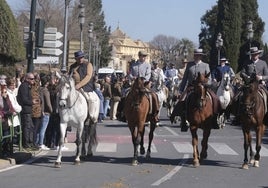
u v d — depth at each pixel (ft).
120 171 44.32
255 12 290.35
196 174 43.19
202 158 49.42
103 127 86.74
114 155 54.24
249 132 47.06
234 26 260.01
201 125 47.16
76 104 46.98
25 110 55.01
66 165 47.39
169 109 96.89
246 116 45.70
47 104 57.31
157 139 69.21
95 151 57.06
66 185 37.88
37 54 58.95
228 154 55.67
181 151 57.67
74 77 48.73
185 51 244.01
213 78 76.18
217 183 39.37
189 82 49.80
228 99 74.23
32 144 56.54
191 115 46.73
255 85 45.73
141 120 47.55
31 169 44.91
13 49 90.79
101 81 108.47
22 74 64.90
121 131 79.71
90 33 151.02
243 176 42.57
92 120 50.62
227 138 71.61
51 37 65.82
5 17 89.25
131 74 52.37
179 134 75.51
